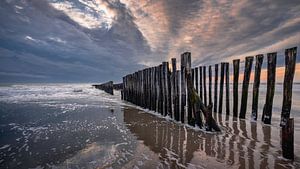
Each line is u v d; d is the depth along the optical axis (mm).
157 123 8148
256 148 5102
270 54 7539
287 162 4246
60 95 24922
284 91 6500
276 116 9469
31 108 12703
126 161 4445
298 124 7824
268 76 7637
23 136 6578
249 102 14953
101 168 4148
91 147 5430
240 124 7727
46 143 5855
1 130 7344
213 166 4113
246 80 8641
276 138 5941
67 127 7688
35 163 4543
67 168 4219
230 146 5270
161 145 5438
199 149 5086
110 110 11844
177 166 4148
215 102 10867
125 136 6383
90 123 8336
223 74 10148
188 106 7469
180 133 6574
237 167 4055
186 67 7359
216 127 6684
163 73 9594
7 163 4574
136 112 11070
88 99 19156
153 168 4086
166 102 9547
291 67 6289
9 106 13703
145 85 12219
